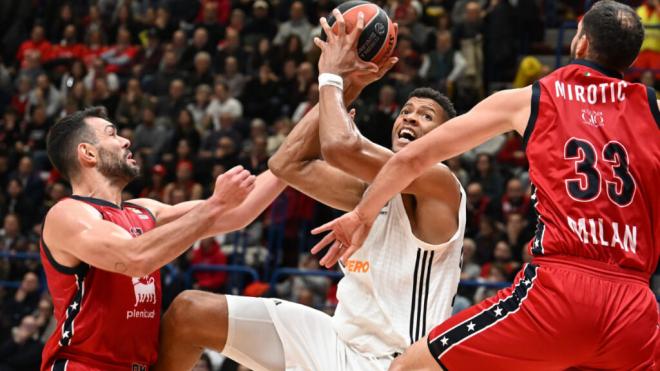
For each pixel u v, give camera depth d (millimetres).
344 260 3803
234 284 10117
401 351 3920
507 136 11531
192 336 4027
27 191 12344
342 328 4008
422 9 13359
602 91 3506
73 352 3832
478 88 12359
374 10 3982
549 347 3326
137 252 3613
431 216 3920
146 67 14141
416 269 3936
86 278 3812
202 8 14828
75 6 15852
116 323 3832
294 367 4059
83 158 4008
